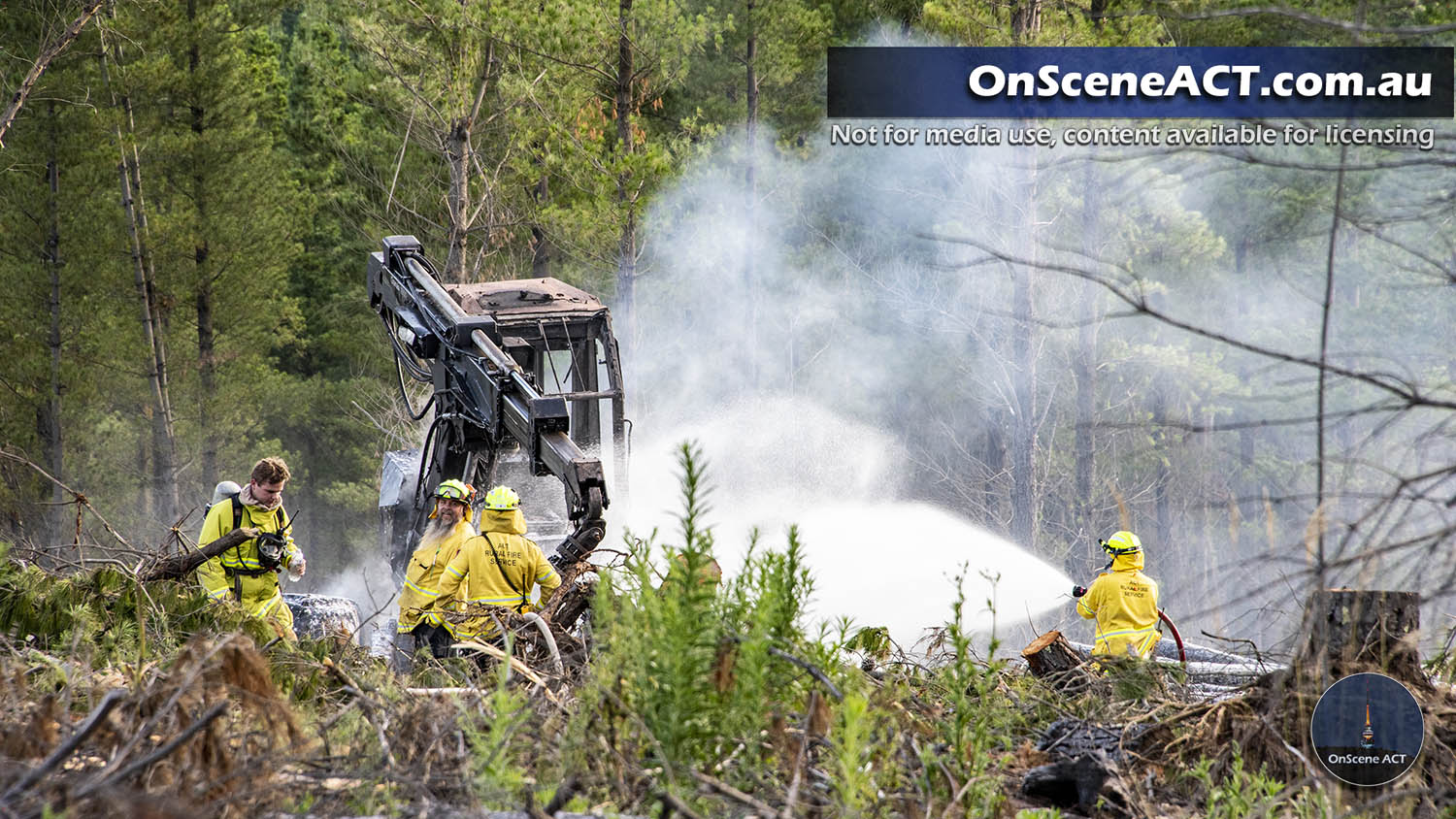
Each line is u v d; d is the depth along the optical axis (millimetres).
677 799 5152
